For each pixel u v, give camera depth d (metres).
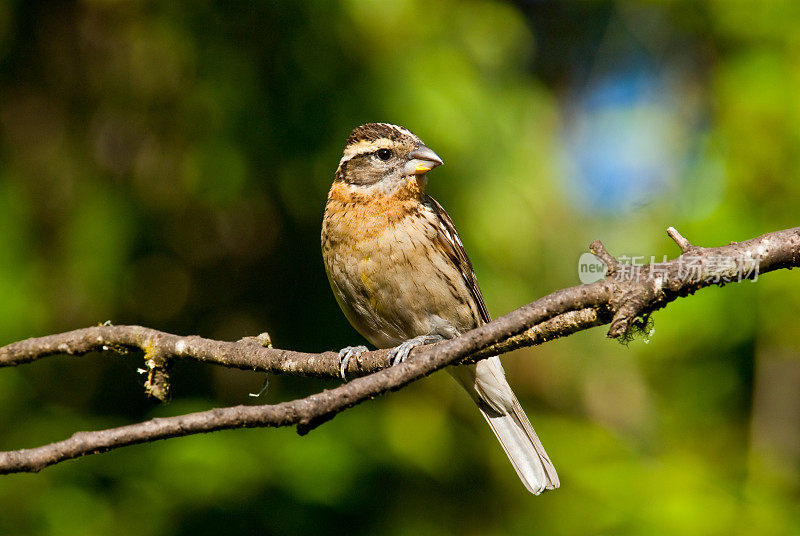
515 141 12.62
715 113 13.46
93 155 12.59
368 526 11.66
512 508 12.58
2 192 12.16
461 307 8.00
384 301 7.93
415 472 12.22
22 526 10.62
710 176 12.87
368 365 6.40
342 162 8.04
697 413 12.79
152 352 6.23
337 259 7.95
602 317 4.97
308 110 12.02
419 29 12.38
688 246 4.93
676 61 15.41
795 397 12.32
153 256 12.73
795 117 12.17
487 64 12.84
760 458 12.18
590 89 16.28
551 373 13.46
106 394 12.81
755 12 12.78
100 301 12.42
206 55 12.18
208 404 11.83
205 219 13.09
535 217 12.55
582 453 12.29
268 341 6.25
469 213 12.25
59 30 12.63
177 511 10.88
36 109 12.73
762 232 12.08
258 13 12.14
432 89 12.02
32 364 12.34
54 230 12.49
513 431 8.23
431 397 12.66
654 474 11.88
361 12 11.94
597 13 15.84
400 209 7.82
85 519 10.66
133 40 12.39
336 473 11.09
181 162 12.48
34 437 11.22
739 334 12.18
